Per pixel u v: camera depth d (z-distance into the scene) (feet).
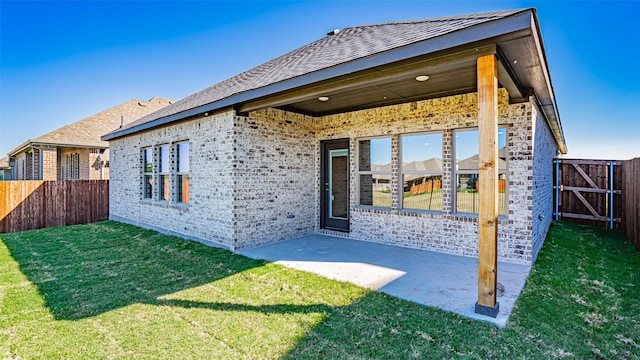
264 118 23.34
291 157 25.18
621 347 9.56
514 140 17.81
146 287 14.76
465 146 20.04
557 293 13.48
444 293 13.44
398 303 12.47
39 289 14.61
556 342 9.71
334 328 10.65
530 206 17.42
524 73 14.49
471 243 19.22
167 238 26.18
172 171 27.99
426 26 15.48
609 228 29.86
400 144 22.66
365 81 14.66
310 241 23.97
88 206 38.50
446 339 9.86
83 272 17.16
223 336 10.29
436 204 21.03
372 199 24.21
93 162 47.03
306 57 21.81
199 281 15.52
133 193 33.91
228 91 23.53
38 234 29.30
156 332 10.60
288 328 10.73
